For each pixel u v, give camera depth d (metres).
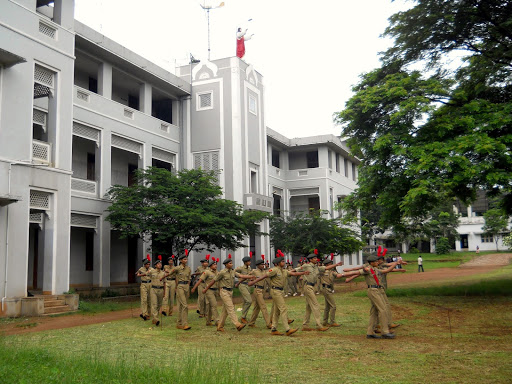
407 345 9.48
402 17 18.20
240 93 28.59
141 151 25.69
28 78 17.02
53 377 6.39
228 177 27.66
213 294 12.73
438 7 17.73
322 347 9.48
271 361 8.29
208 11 30.02
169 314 15.30
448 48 18.72
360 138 18.44
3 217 15.64
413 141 16.06
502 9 17.16
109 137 23.31
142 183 23.14
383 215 18.34
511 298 16.72
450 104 17.38
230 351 9.24
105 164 22.97
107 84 23.55
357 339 10.31
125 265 25.97
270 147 36.19
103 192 22.70
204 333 11.55
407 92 16.84
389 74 19.03
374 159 17.89
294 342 10.11
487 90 18.48
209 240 22.47
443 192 16.70
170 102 29.41
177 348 9.59
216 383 6.35
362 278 35.00
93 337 10.98
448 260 53.38
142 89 26.20
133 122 25.00
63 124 18.50
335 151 40.72
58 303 16.62
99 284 22.11
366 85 19.33
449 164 14.66
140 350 9.37
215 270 12.97
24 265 16.23
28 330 12.55
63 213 18.05
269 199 29.92
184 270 12.59
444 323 12.20
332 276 12.43
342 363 8.09
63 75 18.67
